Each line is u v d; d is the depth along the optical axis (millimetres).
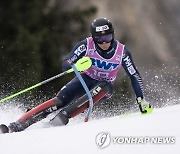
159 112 13898
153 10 58062
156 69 53219
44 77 39812
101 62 15703
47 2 44531
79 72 15133
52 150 9758
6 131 14438
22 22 43000
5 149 10180
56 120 14938
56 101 15641
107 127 11016
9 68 39250
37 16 43219
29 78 38438
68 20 44656
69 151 9602
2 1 42875
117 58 15664
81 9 45281
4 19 42625
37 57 39625
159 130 10414
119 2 56812
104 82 15875
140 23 56531
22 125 14898
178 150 9219
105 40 14945
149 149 9391
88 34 44875
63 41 43625
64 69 15500
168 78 48219
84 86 15219
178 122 10852
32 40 40312
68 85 16109
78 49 15539
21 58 39750
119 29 55531
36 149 9922
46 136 10711
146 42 55281
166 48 55625
